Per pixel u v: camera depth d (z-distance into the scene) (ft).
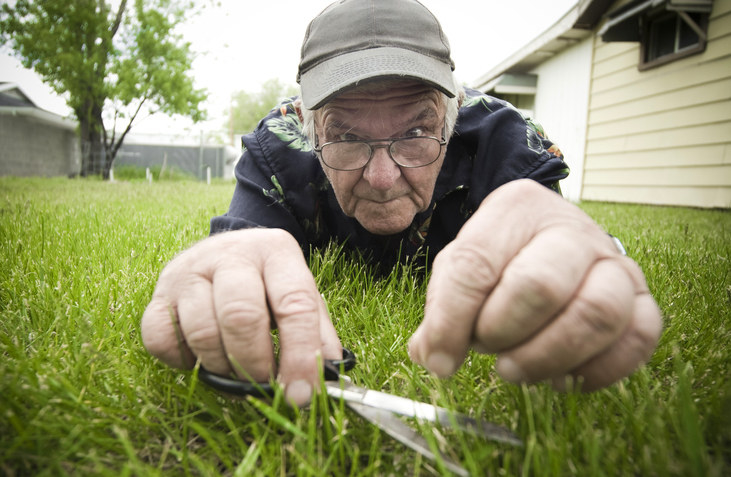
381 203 1.36
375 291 1.55
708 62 6.71
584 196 9.66
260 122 1.78
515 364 0.63
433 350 0.66
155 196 6.64
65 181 13.14
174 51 17.57
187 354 0.83
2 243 2.21
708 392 0.92
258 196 1.58
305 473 0.69
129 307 1.29
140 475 0.66
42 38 16.10
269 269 0.82
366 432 0.81
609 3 8.33
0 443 0.72
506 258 0.64
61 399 0.83
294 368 0.75
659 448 0.68
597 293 0.59
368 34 1.34
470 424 0.72
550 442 0.67
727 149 6.46
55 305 1.32
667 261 2.05
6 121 18.71
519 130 1.58
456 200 1.64
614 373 0.66
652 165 7.81
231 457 0.76
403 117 1.29
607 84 8.90
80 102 17.06
